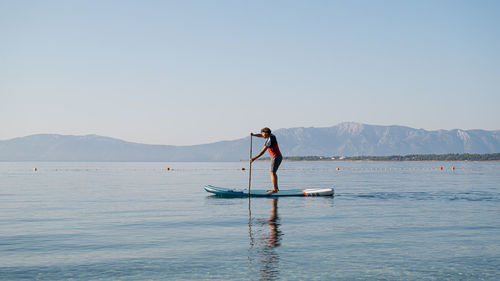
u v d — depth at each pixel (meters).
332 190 16.94
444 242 7.38
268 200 15.36
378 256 6.35
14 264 5.99
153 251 6.75
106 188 23.55
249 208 12.74
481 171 64.62
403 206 13.14
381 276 5.31
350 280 5.15
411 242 7.39
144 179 37.06
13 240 7.75
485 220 10.03
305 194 17.02
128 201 15.37
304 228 8.89
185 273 5.47
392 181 31.55
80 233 8.45
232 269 5.64
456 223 9.55
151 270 5.62
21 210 12.55
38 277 5.35
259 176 45.88
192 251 6.73
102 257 6.37
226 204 14.00
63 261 6.14
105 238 7.90
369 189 21.55
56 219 10.50
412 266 5.78
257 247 7.00
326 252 6.61
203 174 54.69
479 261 6.04
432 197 16.38
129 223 9.75
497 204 13.73
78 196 17.77
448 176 42.84
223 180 35.38
